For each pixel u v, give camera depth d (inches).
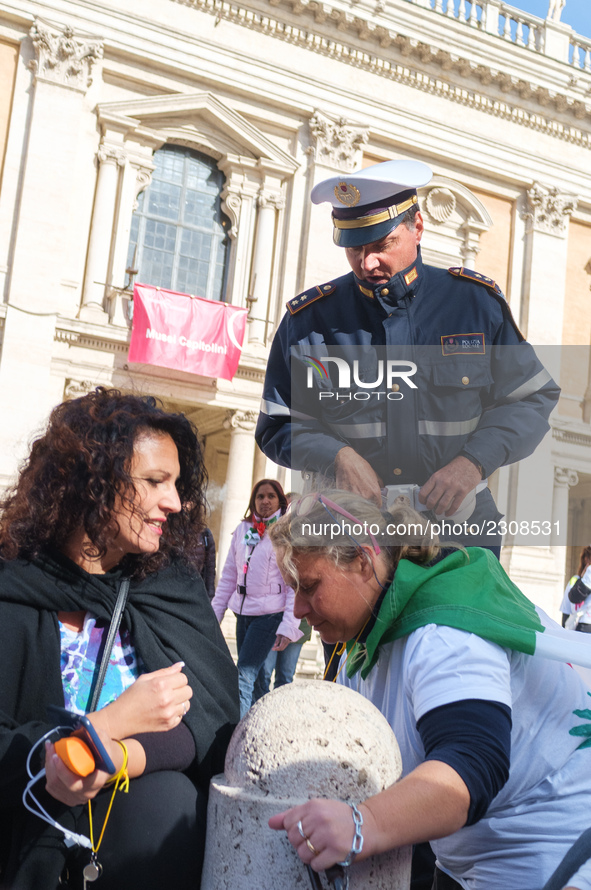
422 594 66.5
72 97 564.7
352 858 53.2
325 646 99.4
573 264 722.8
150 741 66.1
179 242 612.1
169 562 79.4
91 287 565.9
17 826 64.7
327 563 67.3
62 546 73.3
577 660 64.8
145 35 588.4
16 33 558.9
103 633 73.3
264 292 616.4
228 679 79.9
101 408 74.1
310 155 635.5
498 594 67.1
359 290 86.4
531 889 67.4
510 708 62.4
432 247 676.1
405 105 665.6
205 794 69.7
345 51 644.7
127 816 63.9
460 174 688.4
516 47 685.9
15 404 527.8
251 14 616.1
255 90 617.3
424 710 61.1
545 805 69.2
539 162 706.2
